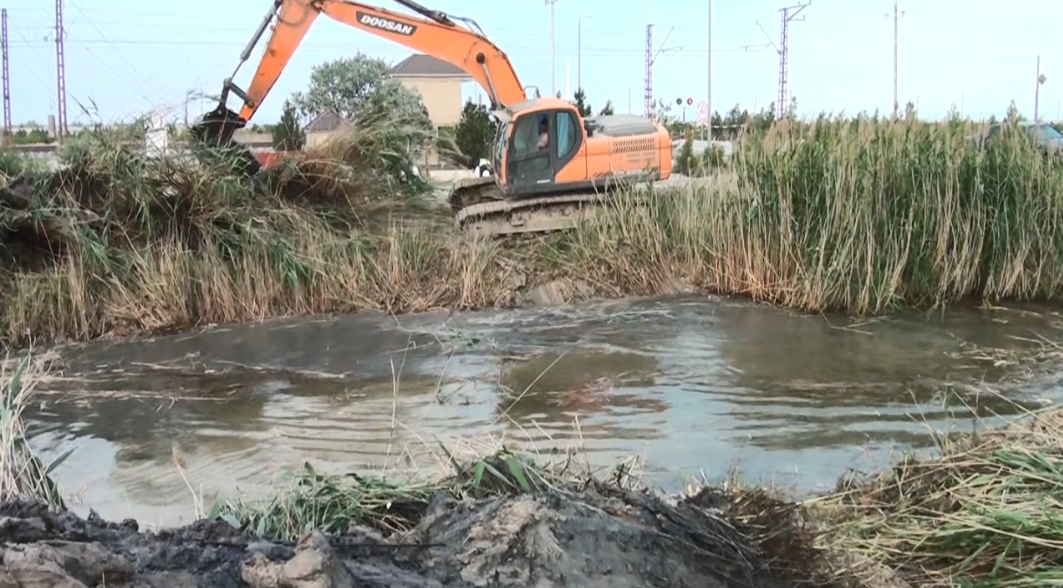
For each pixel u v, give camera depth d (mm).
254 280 10672
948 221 10383
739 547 3480
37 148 14945
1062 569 3498
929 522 3928
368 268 11273
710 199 11562
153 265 10336
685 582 3152
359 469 5441
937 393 7051
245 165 12492
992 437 4770
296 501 4004
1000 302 10578
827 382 7426
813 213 10594
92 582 2641
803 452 5746
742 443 5941
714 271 11367
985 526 3709
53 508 3650
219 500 4496
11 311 9539
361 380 7801
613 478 4469
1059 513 3695
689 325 9688
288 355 8766
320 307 10836
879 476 4660
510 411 6777
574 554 3107
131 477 5543
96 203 11117
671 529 3436
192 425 6602
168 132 11953
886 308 10156
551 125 12500
